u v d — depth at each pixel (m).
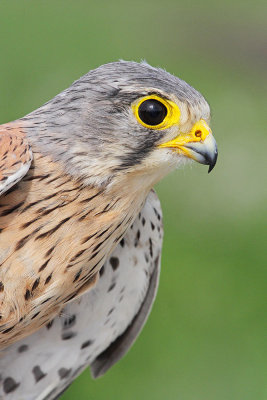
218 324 12.17
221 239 14.00
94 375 8.91
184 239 13.92
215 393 11.32
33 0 25.75
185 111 6.58
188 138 6.66
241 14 24.58
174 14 25.02
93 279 6.93
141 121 6.46
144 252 8.22
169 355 11.78
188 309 12.41
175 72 20.64
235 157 15.92
